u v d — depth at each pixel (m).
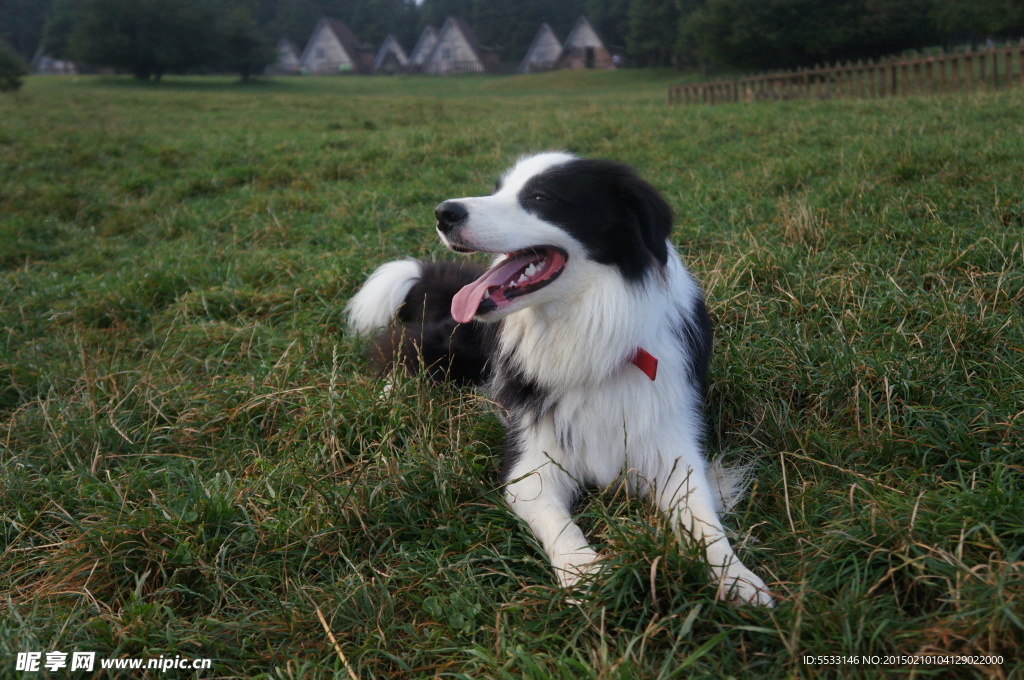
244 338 4.23
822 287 4.02
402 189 7.39
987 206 4.80
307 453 3.03
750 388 3.21
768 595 2.09
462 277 4.09
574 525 2.43
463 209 2.61
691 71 50.62
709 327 3.22
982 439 2.74
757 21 34.06
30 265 6.06
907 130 8.02
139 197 8.09
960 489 2.46
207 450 3.23
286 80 58.62
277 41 94.25
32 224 6.82
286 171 8.70
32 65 76.50
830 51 33.78
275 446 3.22
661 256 2.70
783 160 7.08
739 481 2.78
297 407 3.44
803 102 13.86
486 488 2.77
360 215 6.56
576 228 2.62
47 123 15.11
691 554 2.13
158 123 16.20
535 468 2.66
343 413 3.23
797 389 3.24
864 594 2.01
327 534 2.51
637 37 57.41
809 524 2.39
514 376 2.86
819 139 8.33
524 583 2.31
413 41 108.06
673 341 2.82
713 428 3.18
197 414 3.45
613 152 8.95
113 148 10.73
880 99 12.98
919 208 4.99
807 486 2.55
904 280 4.05
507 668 1.96
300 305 4.68
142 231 6.83
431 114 17.78
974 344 3.31
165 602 2.27
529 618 2.13
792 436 2.93
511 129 11.85
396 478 2.69
